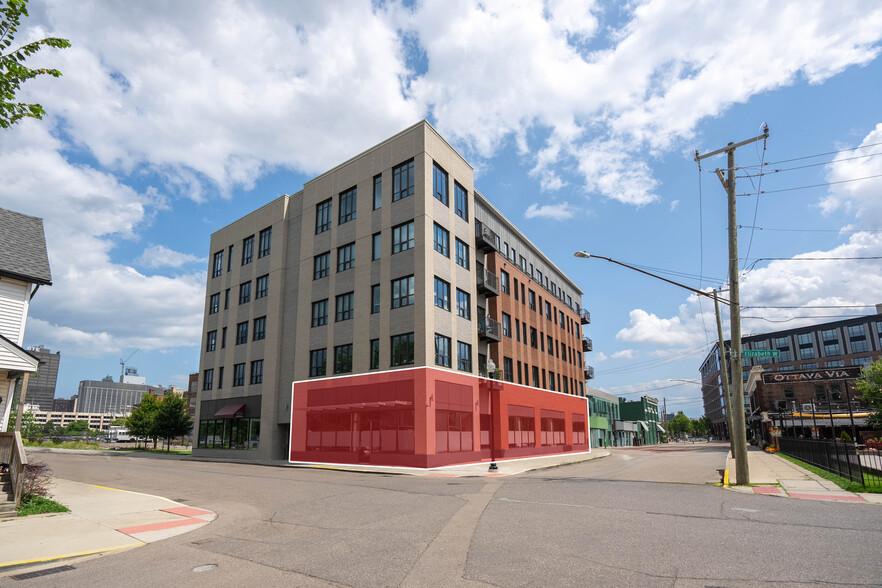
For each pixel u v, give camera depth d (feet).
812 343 337.93
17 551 25.34
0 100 23.29
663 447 229.45
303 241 116.67
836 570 20.29
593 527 29.35
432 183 98.99
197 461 106.83
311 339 108.99
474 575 20.31
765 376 183.83
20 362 42.37
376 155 105.91
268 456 112.68
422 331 90.33
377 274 99.91
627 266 57.00
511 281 132.87
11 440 41.60
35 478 40.16
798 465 80.12
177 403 167.53
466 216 112.27
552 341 159.63
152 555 24.79
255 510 38.24
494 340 114.83
